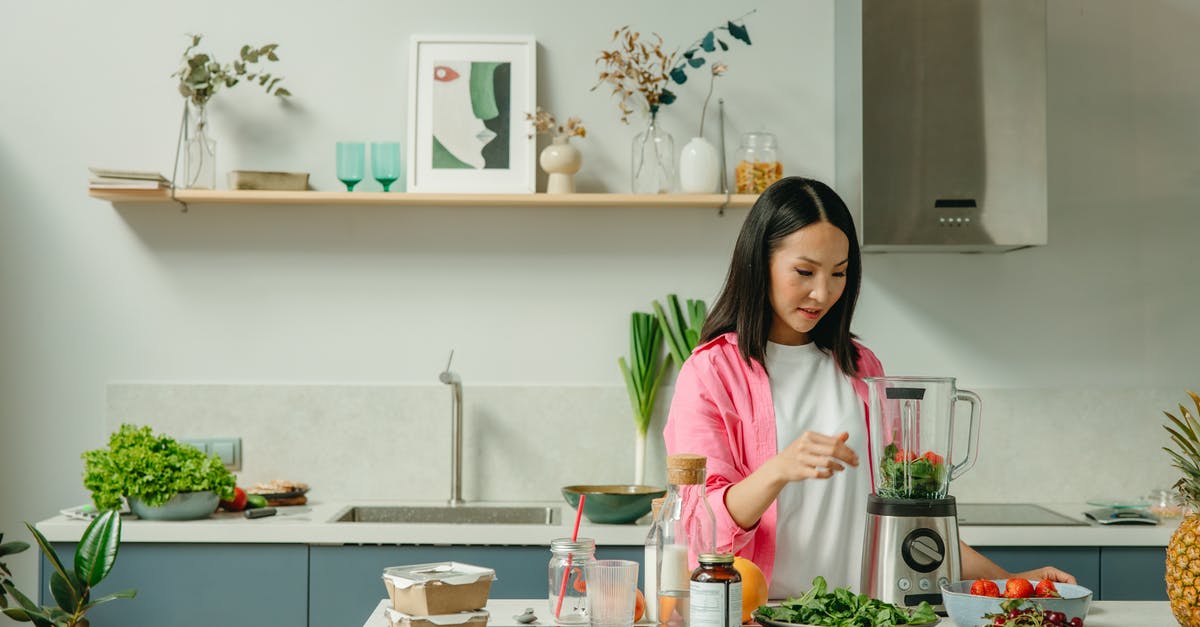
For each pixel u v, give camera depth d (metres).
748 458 2.03
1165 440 3.42
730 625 1.42
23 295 3.38
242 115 3.41
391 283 3.43
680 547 1.52
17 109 3.39
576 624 1.60
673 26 3.45
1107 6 3.46
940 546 1.72
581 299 3.44
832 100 3.45
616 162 3.44
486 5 3.44
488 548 2.85
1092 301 3.45
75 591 2.37
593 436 3.42
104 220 3.40
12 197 3.38
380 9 3.44
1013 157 3.08
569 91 3.44
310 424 3.40
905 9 3.10
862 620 1.48
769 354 2.09
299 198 3.22
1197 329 3.45
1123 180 3.46
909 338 3.44
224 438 3.39
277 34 3.43
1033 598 1.52
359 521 3.26
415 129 3.38
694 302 3.40
